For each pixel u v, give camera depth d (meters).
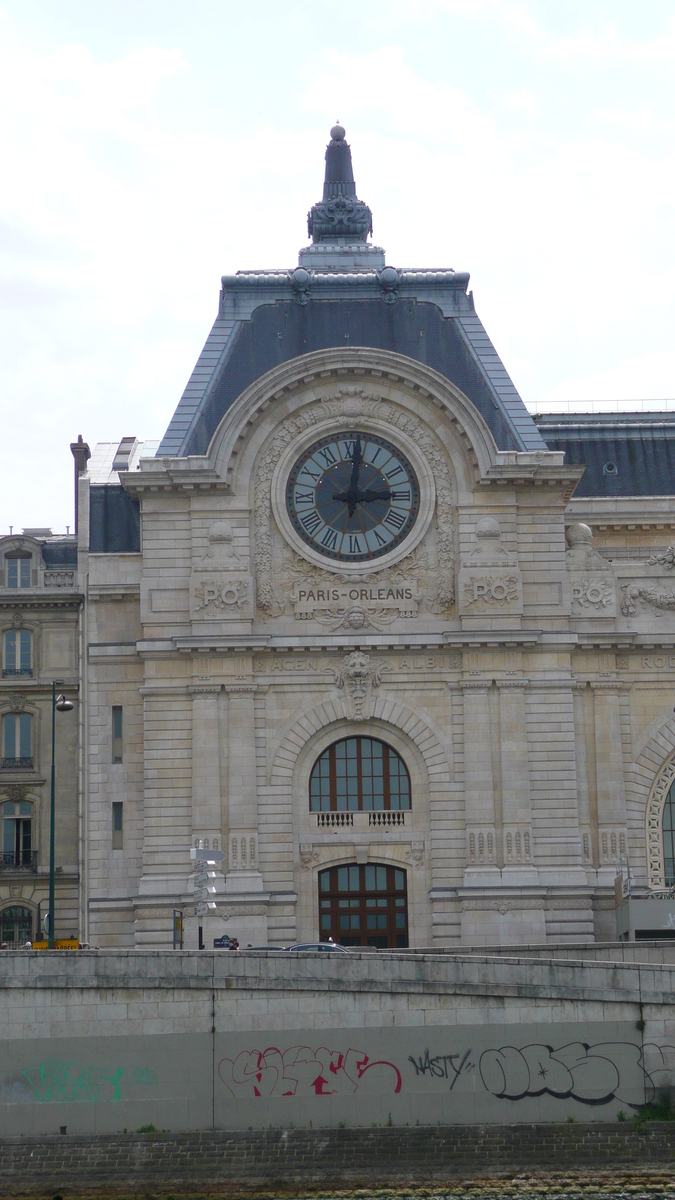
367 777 93.81
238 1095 65.06
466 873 91.12
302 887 92.25
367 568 94.19
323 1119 64.88
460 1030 65.44
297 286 99.19
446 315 99.31
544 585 94.31
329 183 105.75
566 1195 61.62
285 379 94.69
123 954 66.00
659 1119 64.50
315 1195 62.16
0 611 101.38
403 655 93.81
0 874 98.50
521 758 92.38
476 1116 64.81
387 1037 65.44
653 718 95.00
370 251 102.25
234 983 65.75
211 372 97.81
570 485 94.88
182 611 93.31
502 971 65.81
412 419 95.50
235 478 94.25
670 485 105.88
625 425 107.62
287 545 94.25
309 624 93.69
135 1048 65.38
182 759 92.25
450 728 93.12
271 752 92.62
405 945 92.50
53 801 84.44
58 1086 65.12
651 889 91.81
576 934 90.69
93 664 94.88
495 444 94.62
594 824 93.31
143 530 94.12
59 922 98.00
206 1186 63.00
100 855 92.81
